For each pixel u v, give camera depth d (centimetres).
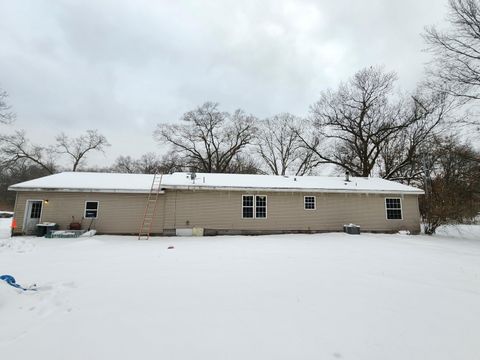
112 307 407
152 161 4506
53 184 1427
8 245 1076
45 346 296
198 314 383
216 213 1507
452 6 1547
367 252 921
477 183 1606
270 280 559
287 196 1574
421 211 1770
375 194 1638
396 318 378
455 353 291
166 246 1062
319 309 406
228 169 3603
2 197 3894
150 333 327
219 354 282
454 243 1235
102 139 3778
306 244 1110
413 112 2350
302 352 288
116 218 1448
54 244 1116
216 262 740
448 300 453
